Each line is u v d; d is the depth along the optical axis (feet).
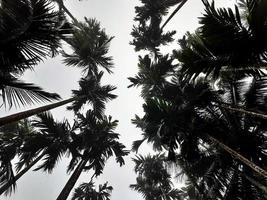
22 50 15.16
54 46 15.78
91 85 40.19
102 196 41.04
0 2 13.57
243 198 26.17
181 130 29.84
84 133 36.40
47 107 24.41
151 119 29.96
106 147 37.76
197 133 29.07
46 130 33.88
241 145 27.48
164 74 36.99
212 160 29.63
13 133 34.86
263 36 15.19
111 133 37.83
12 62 15.48
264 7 13.82
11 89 16.79
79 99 37.58
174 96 35.09
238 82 28.37
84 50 36.96
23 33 14.24
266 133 27.48
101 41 38.32
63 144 35.35
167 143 29.99
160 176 44.91
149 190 49.96
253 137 27.32
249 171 26.73
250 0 14.44
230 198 26.21
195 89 31.94
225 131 28.55
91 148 36.68
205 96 29.22
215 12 15.35
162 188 47.78
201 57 17.49
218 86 30.99
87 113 37.45
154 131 34.24
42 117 32.89
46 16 13.85
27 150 32.09
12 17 13.69
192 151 29.17
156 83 38.40
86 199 40.47
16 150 32.99
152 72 37.11
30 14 13.51
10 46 14.73
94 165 35.45
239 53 16.43
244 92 27.99
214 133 28.37
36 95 17.61
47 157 33.17
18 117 17.81
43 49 15.44
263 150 27.04
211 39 16.14
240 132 27.81
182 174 39.63
